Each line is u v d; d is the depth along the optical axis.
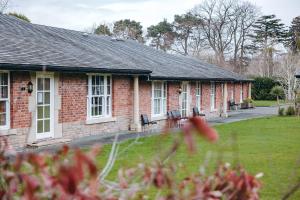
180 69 24.11
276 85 47.44
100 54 18.72
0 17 18.09
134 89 18.62
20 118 13.38
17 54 13.33
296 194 7.66
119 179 2.61
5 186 2.16
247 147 13.88
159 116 21.09
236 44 63.75
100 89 17.25
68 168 1.68
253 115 29.14
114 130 17.97
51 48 16.12
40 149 13.23
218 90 28.66
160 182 2.32
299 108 28.17
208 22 63.97
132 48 25.86
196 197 2.27
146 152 12.45
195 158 10.96
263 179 8.96
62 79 15.17
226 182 2.46
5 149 2.43
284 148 13.69
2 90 12.90
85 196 1.91
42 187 1.95
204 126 1.75
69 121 15.54
